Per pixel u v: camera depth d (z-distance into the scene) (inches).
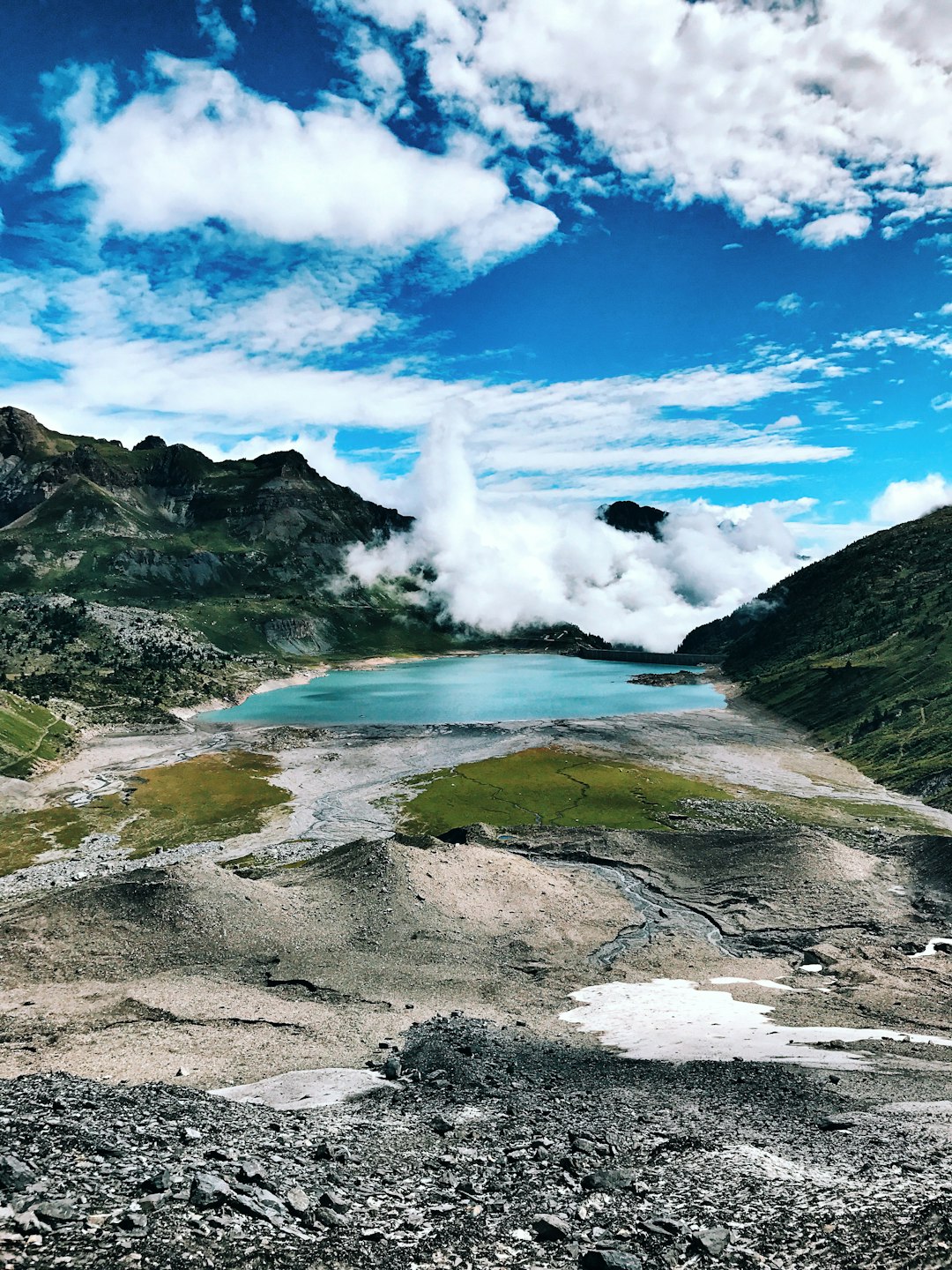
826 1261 727.7
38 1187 723.4
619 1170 1019.3
